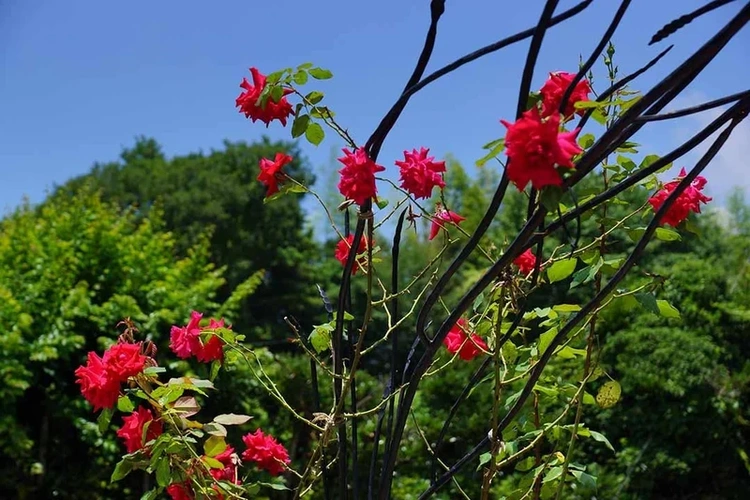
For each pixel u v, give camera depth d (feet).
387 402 5.48
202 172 65.10
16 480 15.21
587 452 17.19
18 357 15.26
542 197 3.61
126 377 5.15
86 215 18.38
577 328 6.41
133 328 5.72
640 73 4.13
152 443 5.20
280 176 5.74
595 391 17.02
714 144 3.92
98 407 5.21
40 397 16.01
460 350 5.98
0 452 15.28
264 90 5.08
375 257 6.09
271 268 62.69
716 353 16.79
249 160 68.13
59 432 16.14
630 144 5.29
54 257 16.99
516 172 3.40
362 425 16.38
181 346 5.88
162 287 17.62
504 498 5.91
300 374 18.29
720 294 18.04
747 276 19.88
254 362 17.74
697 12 3.66
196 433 5.28
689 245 26.48
